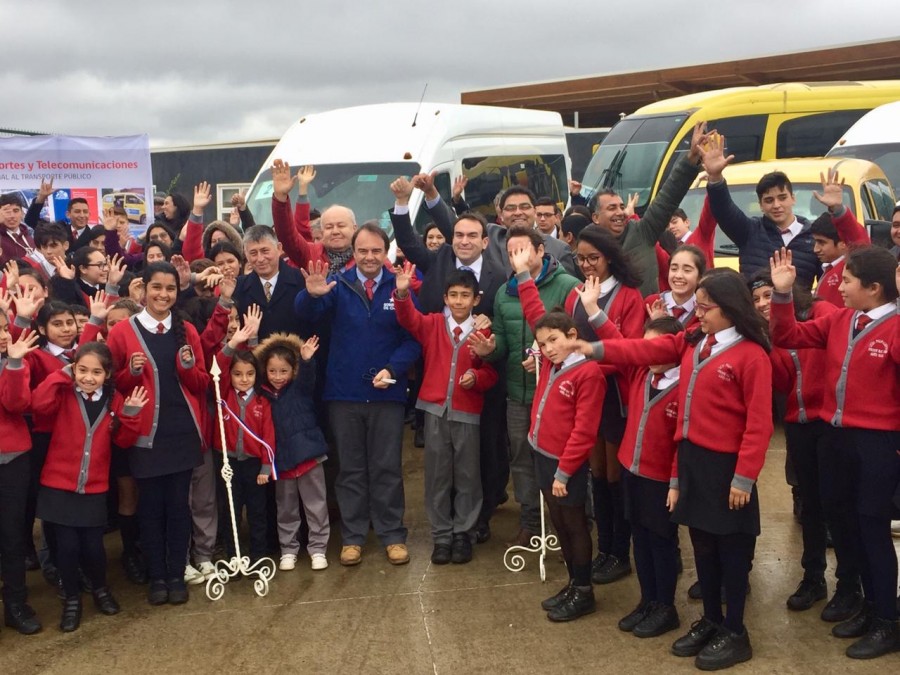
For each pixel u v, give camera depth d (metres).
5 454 4.59
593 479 5.13
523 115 11.15
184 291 5.95
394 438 5.47
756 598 4.76
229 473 5.07
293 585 5.15
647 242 5.84
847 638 4.29
